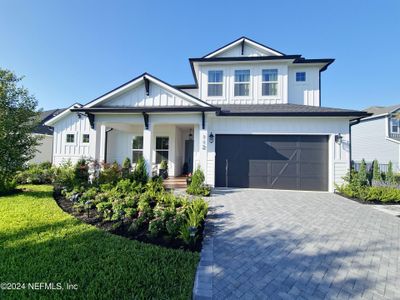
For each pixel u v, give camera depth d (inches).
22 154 313.3
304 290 114.9
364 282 123.9
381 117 850.1
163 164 541.6
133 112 390.0
